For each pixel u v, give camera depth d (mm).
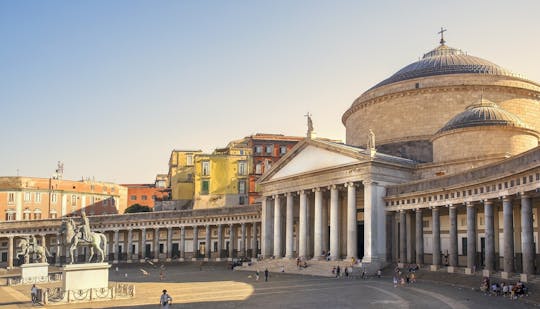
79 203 142625
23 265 69938
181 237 107812
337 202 76875
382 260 70688
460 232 68438
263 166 135750
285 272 76688
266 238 90312
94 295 46344
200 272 82688
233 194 129875
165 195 164875
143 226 110375
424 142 85438
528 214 46031
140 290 54812
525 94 85625
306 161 82375
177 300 45969
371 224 70188
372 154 71438
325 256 79188
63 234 49719
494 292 45438
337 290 51469
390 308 39188
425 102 87000
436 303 41000
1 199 130500
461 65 90562
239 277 70438
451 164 71875
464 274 55438
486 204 53188
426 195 64250
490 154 68562
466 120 73250
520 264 56531
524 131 71562
